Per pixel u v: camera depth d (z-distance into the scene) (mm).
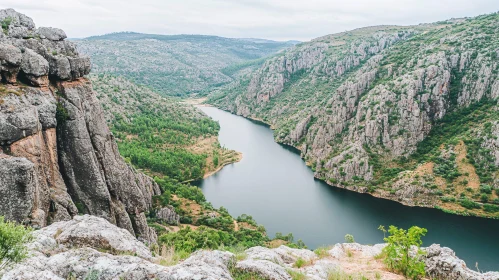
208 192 138000
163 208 86750
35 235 17625
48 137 38344
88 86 45750
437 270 18859
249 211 120438
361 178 147625
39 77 38094
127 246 18828
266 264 17359
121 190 48344
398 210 123562
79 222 20547
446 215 118375
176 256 19234
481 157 134125
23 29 43375
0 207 28062
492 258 88750
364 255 25188
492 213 116375
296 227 108875
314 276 18250
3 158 28859
